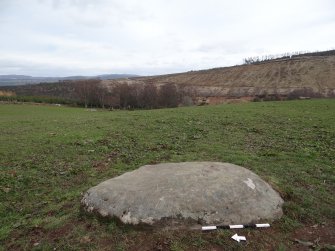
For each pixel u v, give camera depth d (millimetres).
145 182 7176
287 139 14859
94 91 66500
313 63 97000
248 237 6086
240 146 13578
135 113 25328
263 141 14477
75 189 9242
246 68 106188
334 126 17344
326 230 6609
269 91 76688
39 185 9641
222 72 105938
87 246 5949
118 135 15531
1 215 7859
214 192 6672
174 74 115625
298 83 83000
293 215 6961
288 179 9523
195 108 27766
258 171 10203
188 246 5777
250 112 22906
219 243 5867
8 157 12180
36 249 6062
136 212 6348
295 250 5887
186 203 6430
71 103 67312
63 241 6164
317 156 12008
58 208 7742
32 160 11766
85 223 6613
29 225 7012
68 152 12742
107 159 11930
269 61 110188
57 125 19562
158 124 18594
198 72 112625
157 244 5805
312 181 9391
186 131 16625
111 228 6293
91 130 16750
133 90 64062
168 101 62188
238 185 6953
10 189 9273
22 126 19703
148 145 13727
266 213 6645
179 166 8117
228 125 18250
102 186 7293
